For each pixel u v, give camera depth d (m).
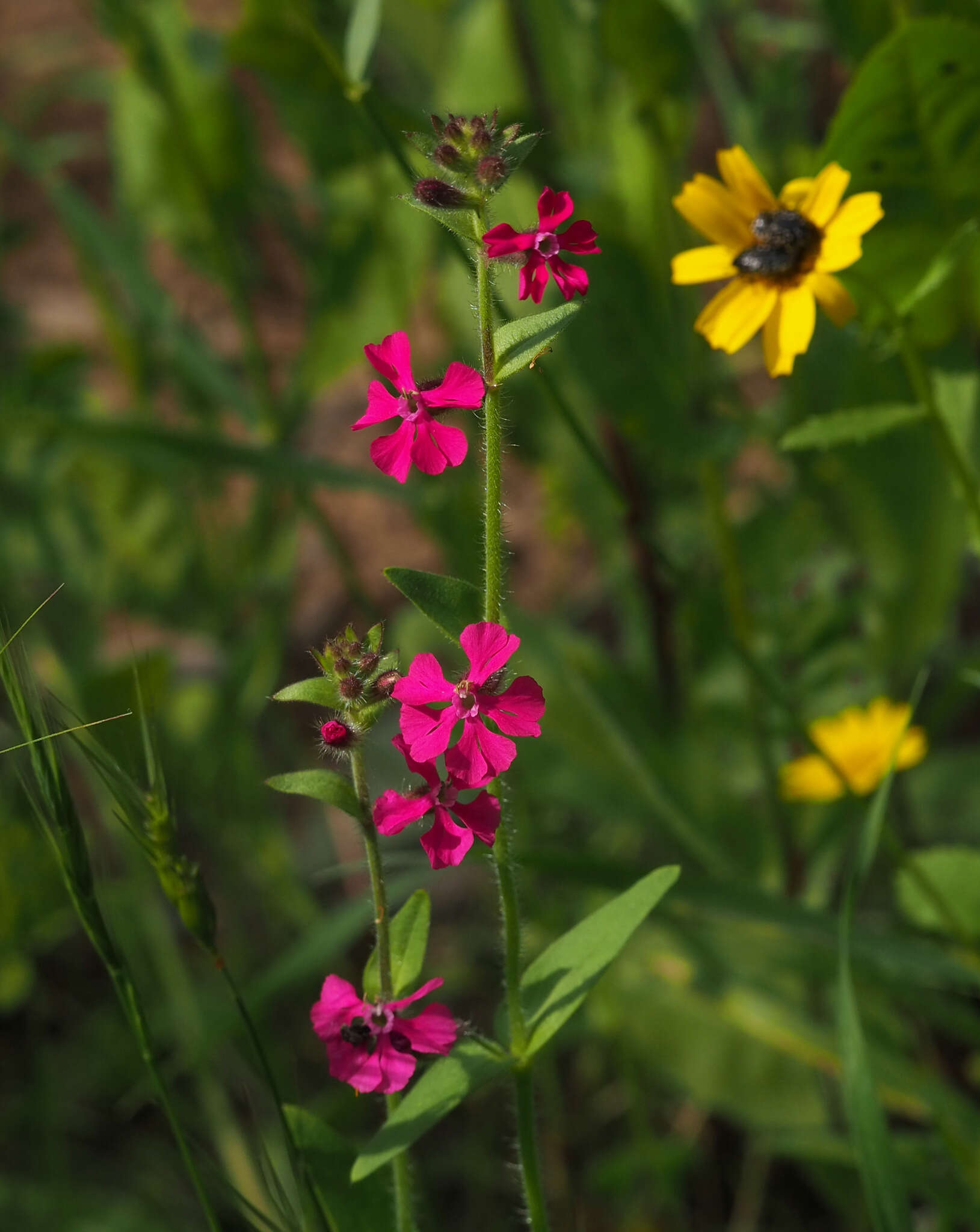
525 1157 0.55
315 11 0.72
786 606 0.85
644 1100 0.79
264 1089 0.73
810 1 0.85
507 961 0.55
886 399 0.76
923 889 0.66
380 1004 0.54
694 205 0.62
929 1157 0.68
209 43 0.78
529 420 0.92
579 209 0.76
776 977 0.77
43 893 0.81
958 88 0.63
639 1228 0.78
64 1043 0.85
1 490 0.95
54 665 0.83
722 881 0.64
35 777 0.54
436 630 0.89
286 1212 0.54
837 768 0.67
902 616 0.83
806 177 0.67
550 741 0.81
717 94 0.81
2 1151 0.79
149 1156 0.76
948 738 0.95
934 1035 0.75
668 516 0.92
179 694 0.90
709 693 0.85
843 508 0.82
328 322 0.90
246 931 0.91
